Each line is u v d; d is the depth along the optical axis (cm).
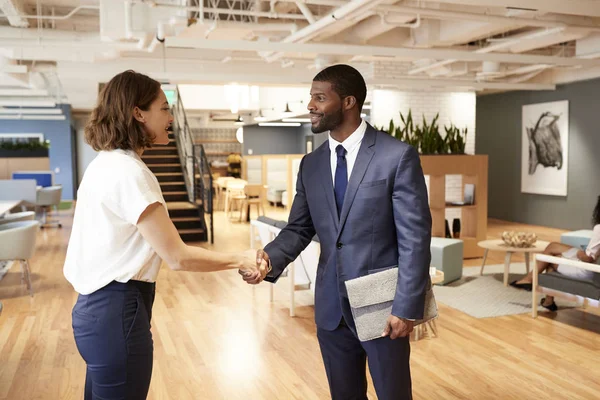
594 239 509
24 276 728
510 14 694
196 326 520
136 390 191
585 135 1102
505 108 1310
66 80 1046
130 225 188
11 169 1677
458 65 989
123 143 193
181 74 860
